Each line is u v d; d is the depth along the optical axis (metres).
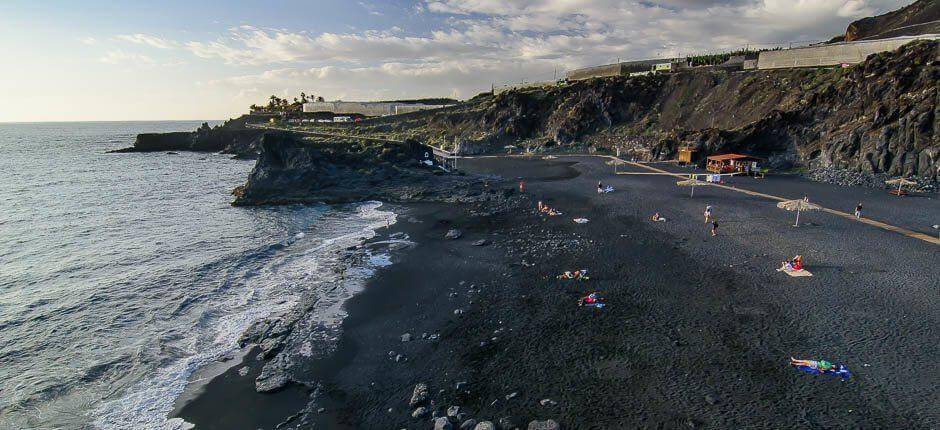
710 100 105.94
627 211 51.62
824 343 22.41
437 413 18.69
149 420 19.25
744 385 19.44
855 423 16.97
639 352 22.36
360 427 18.33
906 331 23.12
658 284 30.48
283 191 67.38
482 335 25.00
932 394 18.34
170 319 28.62
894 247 35.75
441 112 163.12
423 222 51.97
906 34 110.12
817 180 66.81
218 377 22.27
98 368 23.31
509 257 37.81
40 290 33.56
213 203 66.38
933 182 57.88
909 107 63.91
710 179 67.81
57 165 117.19
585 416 18.03
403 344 24.59
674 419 17.61
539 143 123.50
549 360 22.14
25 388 21.66
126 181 88.31
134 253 42.06
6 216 57.84
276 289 33.03
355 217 56.06
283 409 19.72
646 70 153.12
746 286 29.39
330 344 24.95
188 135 171.12
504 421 17.89
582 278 32.00
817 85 85.19
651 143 102.06
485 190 67.19
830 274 30.69
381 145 88.94
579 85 136.75
